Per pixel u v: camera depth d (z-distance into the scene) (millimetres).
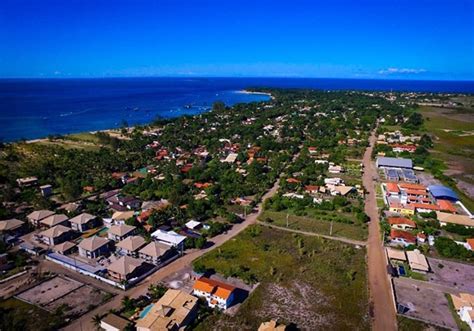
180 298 61719
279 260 80000
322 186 124812
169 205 107500
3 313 61156
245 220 101688
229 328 58406
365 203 113438
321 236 91250
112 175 138000
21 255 80250
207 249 84812
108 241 83875
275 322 56750
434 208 105750
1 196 111125
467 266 78312
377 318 61531
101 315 60750
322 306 64562
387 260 79750
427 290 69438
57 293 67375
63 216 96000
